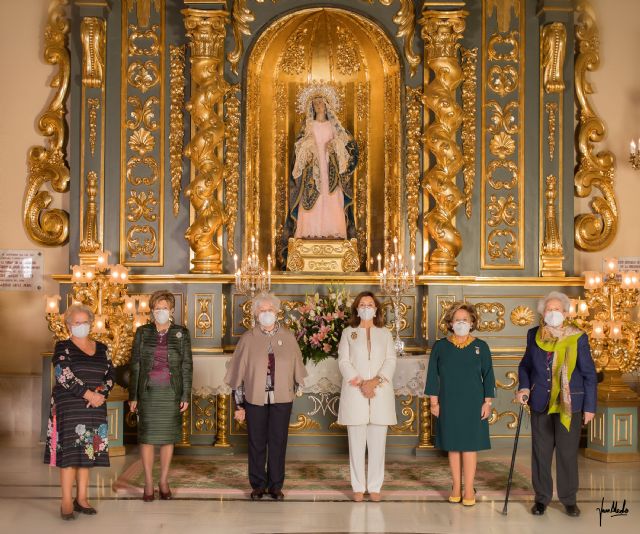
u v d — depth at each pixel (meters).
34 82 9.74
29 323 9.67
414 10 9.64
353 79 10.30
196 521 6.03
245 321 9.35
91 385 6.09
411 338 9.37
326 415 8.76
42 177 9.64
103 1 9.25
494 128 9.62
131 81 9.46
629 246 9.96
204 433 8.81
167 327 6.65
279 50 10.06
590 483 7.36
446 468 7.98
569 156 9.67
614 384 8.61
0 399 9.62
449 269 9.26
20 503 6.52
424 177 9.38
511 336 9.32
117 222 9.38
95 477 7.47
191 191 9.13
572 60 9.85
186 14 9.14
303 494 6.86
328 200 9.98
